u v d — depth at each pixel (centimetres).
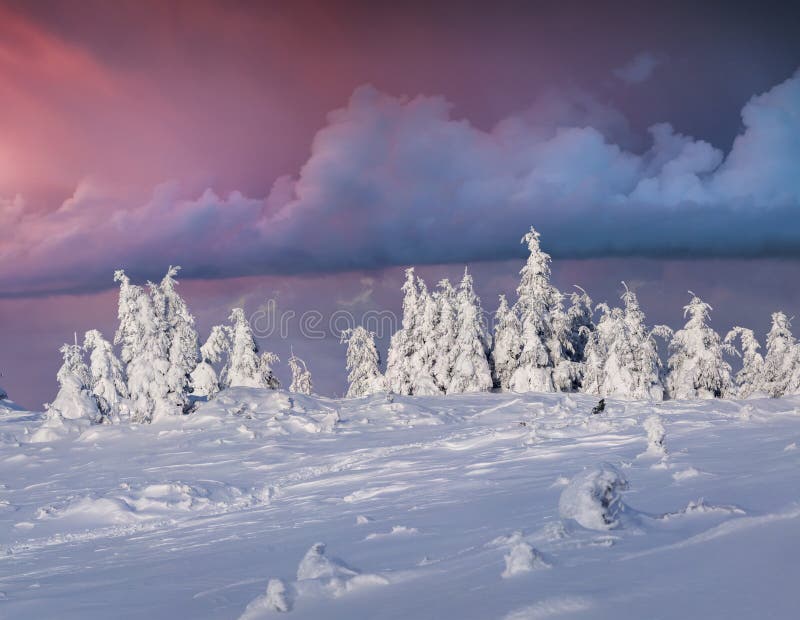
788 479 756
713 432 1702
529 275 5272
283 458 2767
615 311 4916
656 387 4772
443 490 1412
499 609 400
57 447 3591
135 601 741
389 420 3538
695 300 4762
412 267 5750
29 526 1925
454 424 3359
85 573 1136
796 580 369
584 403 3484
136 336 4144
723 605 348
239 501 2034
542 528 585
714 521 563
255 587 720
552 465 1493
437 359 5381
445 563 572
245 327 4994
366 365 6269
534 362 4903
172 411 3969
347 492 1744
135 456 3192
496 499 1124
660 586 396
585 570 457
